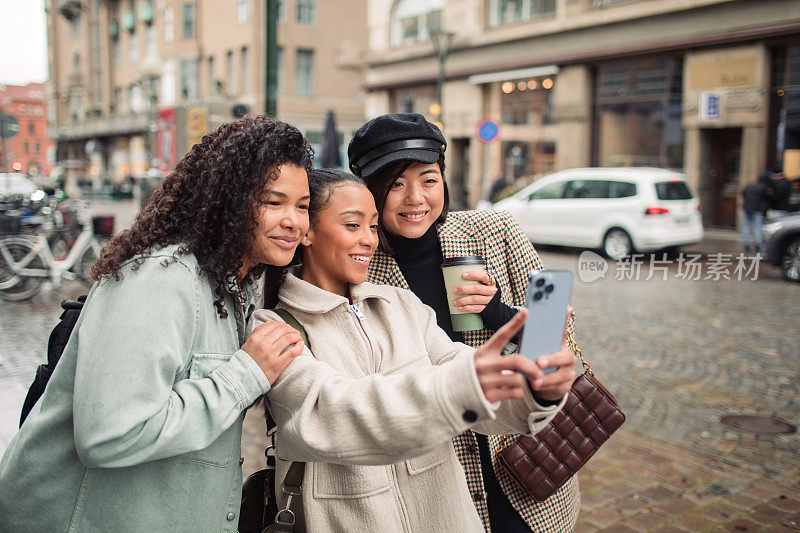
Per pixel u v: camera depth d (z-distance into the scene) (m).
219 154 1.31
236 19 30.67
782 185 12.36
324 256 1.52
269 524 1.58
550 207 13.04
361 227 1.51
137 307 1.22
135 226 1.32
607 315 7.71
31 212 12.45
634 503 3.29
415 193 1.79
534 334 1.18
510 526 1.86
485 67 19.61
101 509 1.30
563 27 17.44
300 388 1.31
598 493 3.40
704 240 14.20
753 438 4.09
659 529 3.06
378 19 23.22
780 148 14.16
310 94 30.28
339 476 1.42
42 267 8.75
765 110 14.17
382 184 1.80
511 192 15.77
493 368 1.14
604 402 1.83
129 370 1.19
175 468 1.31
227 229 1.31
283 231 1.36
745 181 14.56
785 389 5.01
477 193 20.55
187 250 1.31
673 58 15.61
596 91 17.34
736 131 15.13
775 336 6.61
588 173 12.73
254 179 1.31
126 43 40.44
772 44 13.88
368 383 1.25
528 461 1.79
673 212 11.55
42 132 66.88
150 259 1.27
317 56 30.17
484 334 1.91
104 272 1.28
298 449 1.29
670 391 5.00
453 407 1.13
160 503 1.31
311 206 1.50
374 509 1.40
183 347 1.28
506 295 1.99
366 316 1.57
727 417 4.45
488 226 2.02
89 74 44.53
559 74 17.88
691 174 15.35
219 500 1.37
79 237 9.24
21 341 6.42
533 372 1.15
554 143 18.27
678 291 9.23
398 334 1.54
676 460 3.79
